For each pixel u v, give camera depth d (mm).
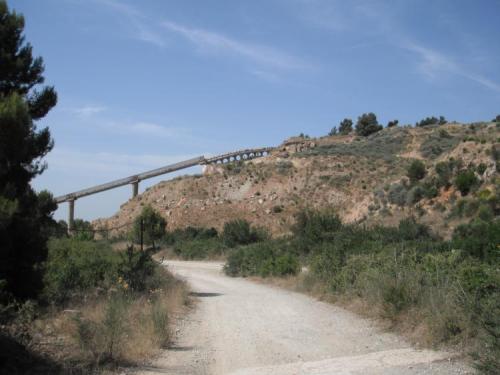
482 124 89000
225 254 50719
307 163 88938
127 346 9422
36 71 13656
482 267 10734
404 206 42438
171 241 61875
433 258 13664
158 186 95500
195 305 18016
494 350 7289
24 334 8688
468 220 33625
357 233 29453
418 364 8023
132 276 18234
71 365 8055
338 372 7863
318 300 17953
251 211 80188
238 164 97812
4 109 10820
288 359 9086
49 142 12680
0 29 12812
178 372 8336
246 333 11961
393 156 86438
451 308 9602
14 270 11602
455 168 41562
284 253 32500
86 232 33719
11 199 11258
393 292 11945
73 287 15461
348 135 112688
